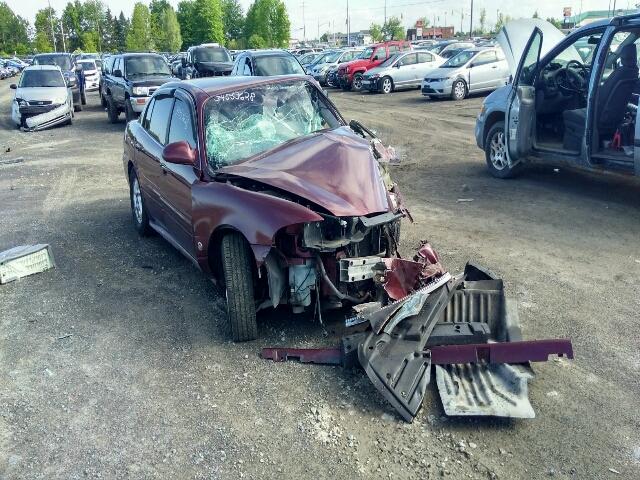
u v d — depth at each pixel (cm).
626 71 774
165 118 613
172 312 518
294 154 493
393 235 477
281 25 9312
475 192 876
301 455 338
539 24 898
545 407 371
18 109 1761
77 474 330
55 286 588
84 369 435
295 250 430
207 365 431
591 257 608
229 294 446
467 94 2122
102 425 371
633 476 315
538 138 909
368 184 461
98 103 2575
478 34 9756
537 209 777
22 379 425
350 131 564
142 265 633
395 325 400
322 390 395
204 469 331
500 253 625
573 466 323
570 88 873
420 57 2545
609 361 420
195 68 2383
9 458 344
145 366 434
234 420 370
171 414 379
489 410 354
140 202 711
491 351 392
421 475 320
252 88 574
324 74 3019
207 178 493
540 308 499
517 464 325
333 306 450
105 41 12600
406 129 1492
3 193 997
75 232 758
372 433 353
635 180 900
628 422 356
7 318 521
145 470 332
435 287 420
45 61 2542
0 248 705
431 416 364
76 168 1188
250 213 430
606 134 799
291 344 453
